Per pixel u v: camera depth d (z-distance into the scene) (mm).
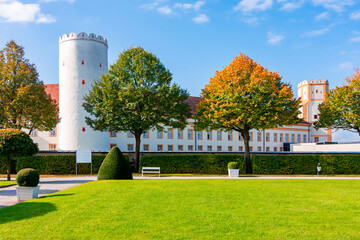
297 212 10719
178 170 32281
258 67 31094
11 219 9672
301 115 73375
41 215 10156
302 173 32531
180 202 12336
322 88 72500
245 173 32562
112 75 33219
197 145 56812
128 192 14805
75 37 43688
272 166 32312
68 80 43531
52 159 31141
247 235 8086
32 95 33062
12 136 21875
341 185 18812
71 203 12070
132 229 8547
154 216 9977
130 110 31984
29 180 14156
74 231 8406
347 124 48000
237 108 28969
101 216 9969
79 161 29641
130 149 49938
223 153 35719
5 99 32906
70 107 43281
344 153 34688
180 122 34156
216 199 13062
